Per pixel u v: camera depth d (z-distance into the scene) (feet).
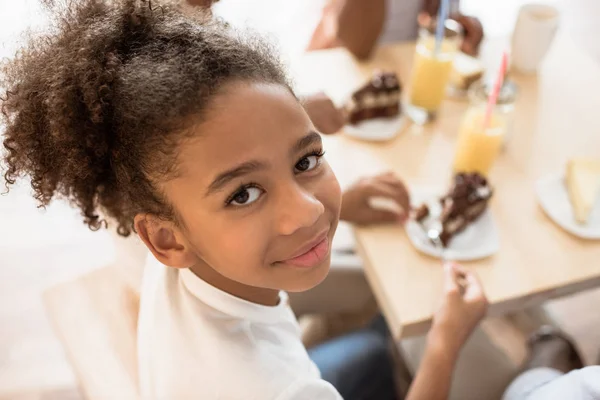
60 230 6.06
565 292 2.88
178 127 1.51
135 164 1.62
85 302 2.92
